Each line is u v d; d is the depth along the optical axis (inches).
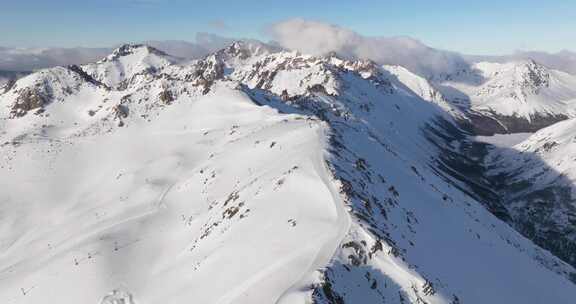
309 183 3031.5
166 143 7057.1
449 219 4092.0
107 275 3152.1
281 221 2618.1
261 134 5580.7
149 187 5452.8
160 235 3905.0
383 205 3179.1
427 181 5541.3
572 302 3535.9
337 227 2407.7
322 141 4242.1
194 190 4798.2
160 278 2881.4
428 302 2103.8
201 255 2807.6
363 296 1993.1
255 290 1968.5
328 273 1958.7
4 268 4288.9
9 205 5772.6
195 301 2226.9
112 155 6929.1
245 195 3437.5
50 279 3339.1
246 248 2443.4
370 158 4712.1
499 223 5861.2
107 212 5036.9
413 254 2581.2
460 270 2933.1
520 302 2979.8
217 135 6771.7
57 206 5728.3
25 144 7524.6
